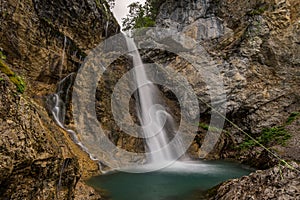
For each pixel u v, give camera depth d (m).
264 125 13.45
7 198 3.41
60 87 9.39
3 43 7.96
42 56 8.94
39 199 3.88
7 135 3.48
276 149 10.54
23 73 8.30
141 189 7.00
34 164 3.76
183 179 8.16
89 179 7.41
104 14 12.20
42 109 6.57
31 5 8.78
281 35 13.52
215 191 6.32
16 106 3.87
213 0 15.33
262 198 4.98
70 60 9.99
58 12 9.71
